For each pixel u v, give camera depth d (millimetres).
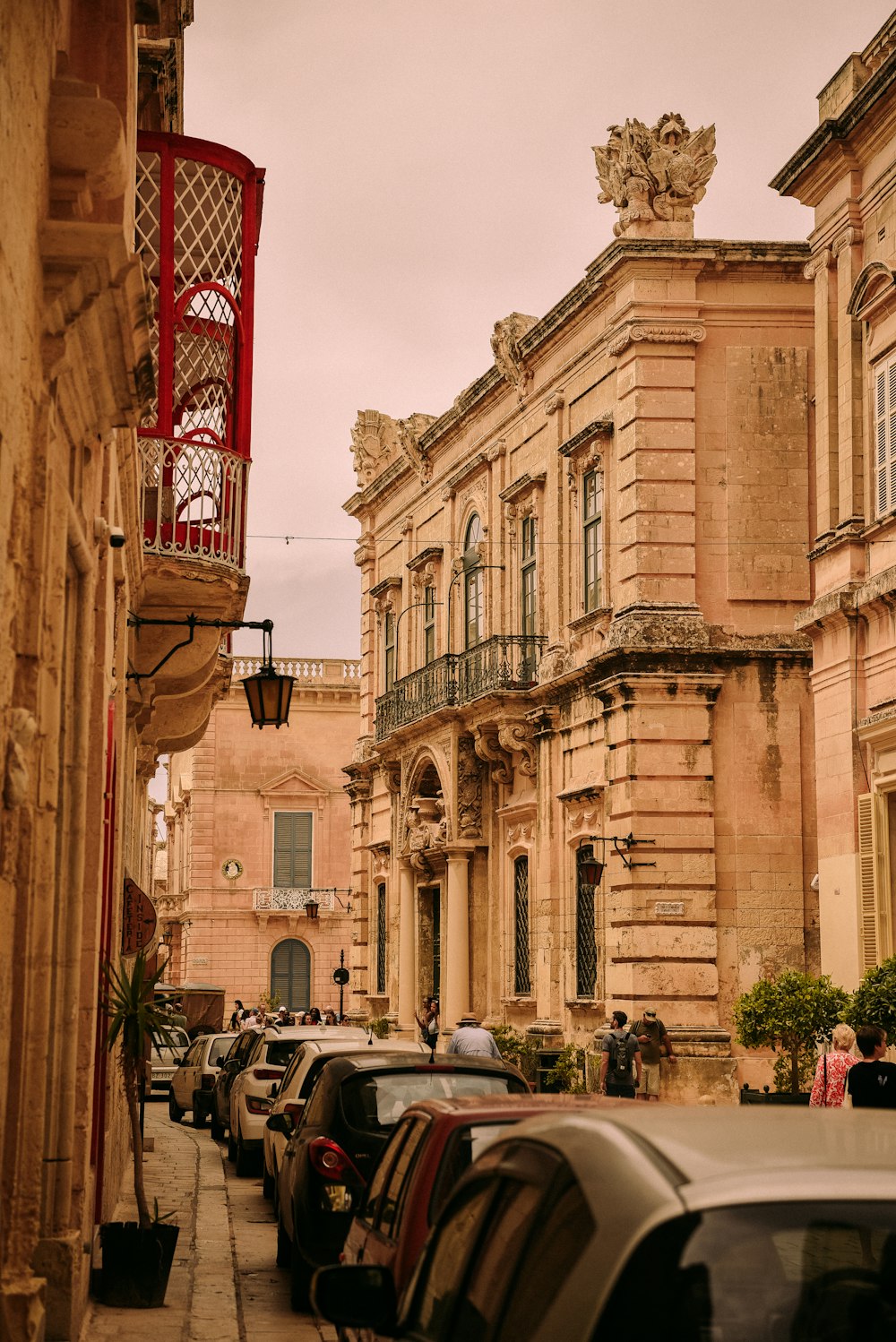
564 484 34438
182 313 17484
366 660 49250
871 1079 13891
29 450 7805
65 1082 10305
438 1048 37250
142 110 18781
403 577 45844
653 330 31094
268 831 68562
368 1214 9164
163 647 20922
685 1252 3621
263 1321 12227
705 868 30203
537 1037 33531
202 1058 32844
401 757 42094
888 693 23281
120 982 13148
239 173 17594
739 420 31406
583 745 32562
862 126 24312
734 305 31469
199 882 67688
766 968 30234
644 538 30766
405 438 43969
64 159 8141
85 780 10539
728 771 30594
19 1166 8102
